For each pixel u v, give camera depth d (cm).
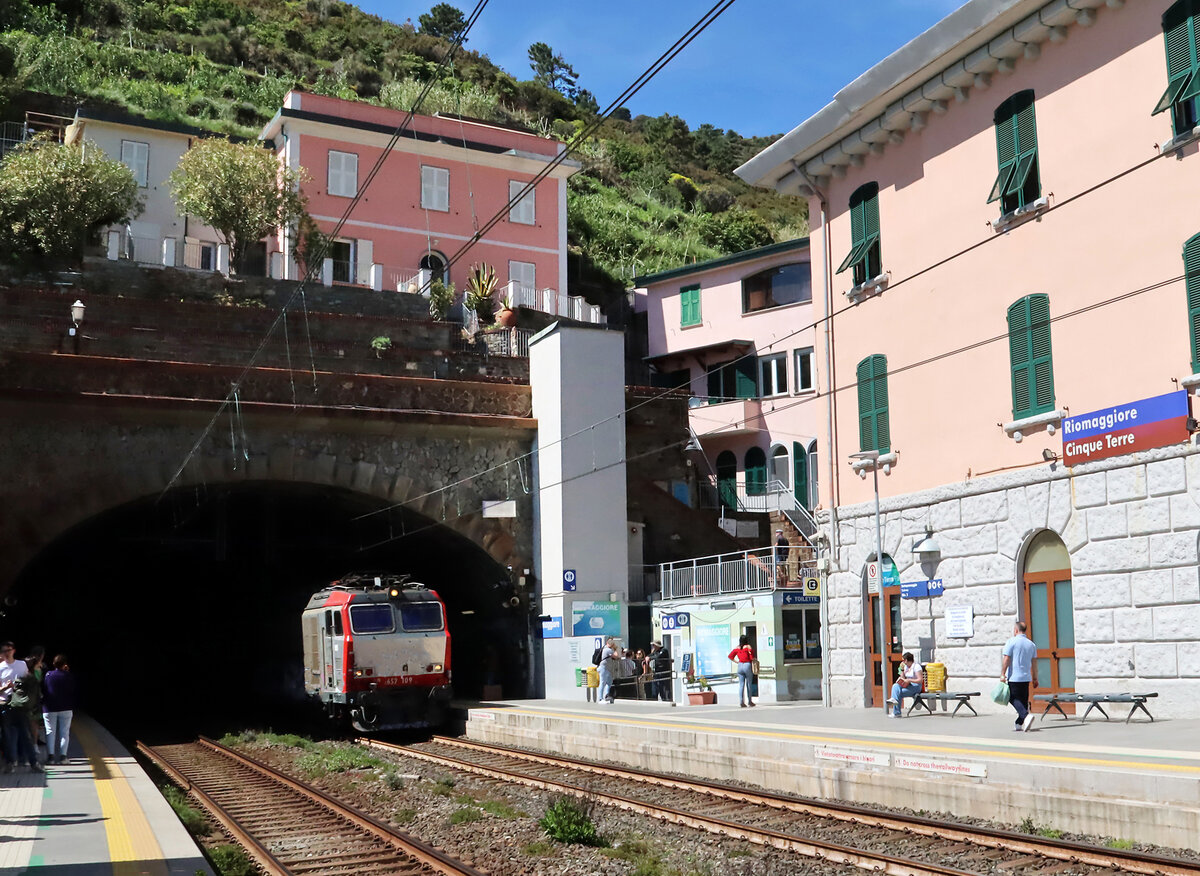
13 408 2908
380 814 1581
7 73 6112
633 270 6794
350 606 2925
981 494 2089
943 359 2212
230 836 1417
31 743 1683
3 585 2866
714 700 2831
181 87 7688
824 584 2539
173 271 3775
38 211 3800
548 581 3456
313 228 4475
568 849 1288
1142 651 1748
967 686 2097
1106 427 1822
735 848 1273
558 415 3459
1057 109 1983
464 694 3978
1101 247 1877
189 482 3106
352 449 3341
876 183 2442
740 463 4594
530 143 5438
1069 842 1112
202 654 4909
